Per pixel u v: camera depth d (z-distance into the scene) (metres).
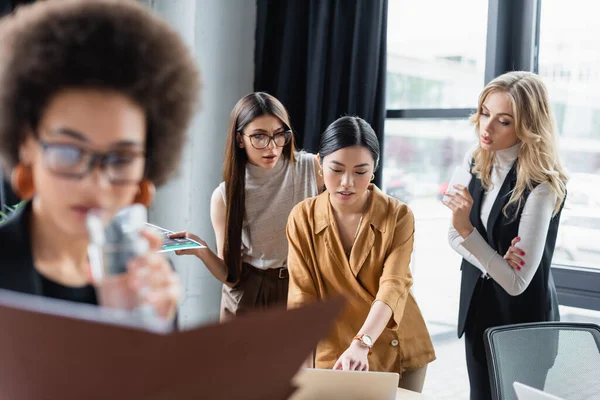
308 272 1.77
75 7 0.54
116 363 0.42
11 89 0.53
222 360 0.44
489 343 1.53
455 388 3.22
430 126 3.34
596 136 2.87
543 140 2.13
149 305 0.50
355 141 1.64
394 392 1.15
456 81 3.25
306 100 3.37
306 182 2.37
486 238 2.24
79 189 0.53
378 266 1.73
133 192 0.57
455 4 3.22
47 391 0.45
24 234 0.61
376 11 3.14
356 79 3.20
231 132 2.29
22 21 0.54
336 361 1.68
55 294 0.62
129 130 0.54
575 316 2.92
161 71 0.57
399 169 3.47
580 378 1.57
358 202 1.73
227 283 2.38
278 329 0.46
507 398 1.50
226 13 3.54
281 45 3.51
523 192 2.14
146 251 0.51
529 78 2.18
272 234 2.33
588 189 2.91
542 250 2.11
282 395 0.53
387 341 1.71
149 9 0.60
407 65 3.40
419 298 3.45
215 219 2.40
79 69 0.52
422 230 3.43
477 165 2.29
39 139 0.53
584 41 2.88
